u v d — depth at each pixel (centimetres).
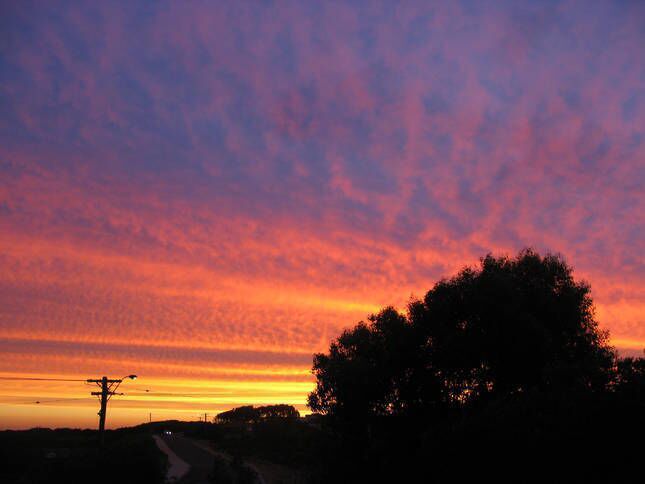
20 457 4819
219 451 8369
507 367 2102
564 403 1401
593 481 1304
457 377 2267
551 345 2012
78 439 9338
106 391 4784
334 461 2631
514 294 2103
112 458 4166
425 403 2412
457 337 2152
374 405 2544
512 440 1455
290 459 6331
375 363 2581
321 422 2798
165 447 9088
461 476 1625
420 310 2414
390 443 2391
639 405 1291
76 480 3991
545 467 1364
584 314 2173
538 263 2228
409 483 2225
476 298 2139
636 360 1461
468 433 1616
